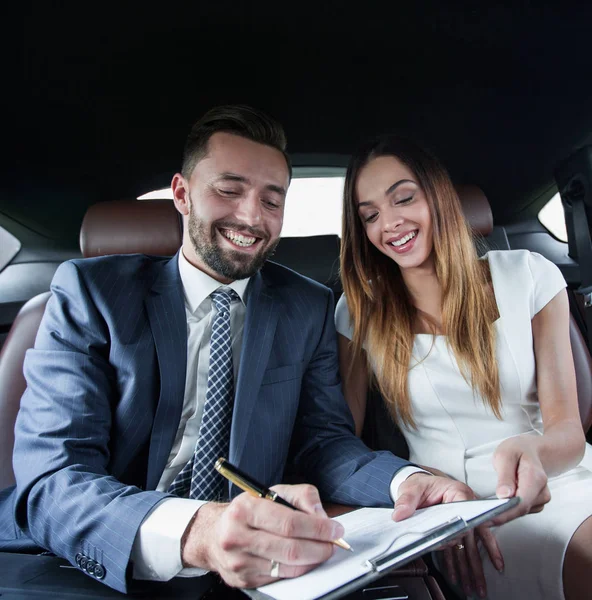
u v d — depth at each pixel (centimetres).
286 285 130
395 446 141
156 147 250
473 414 126
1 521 100
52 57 221
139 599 66
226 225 112
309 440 120
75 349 103
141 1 214
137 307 108
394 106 249
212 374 106
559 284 131
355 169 135
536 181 253
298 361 118
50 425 94
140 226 150
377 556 59
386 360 131
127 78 234
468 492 89
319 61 239
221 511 72
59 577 73
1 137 227
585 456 126
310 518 62
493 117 249
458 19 226
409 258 130
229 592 71
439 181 130
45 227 235
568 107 245
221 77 241
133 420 101
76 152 240
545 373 124
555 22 226
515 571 108
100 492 80
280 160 117
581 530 100
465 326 127
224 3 219
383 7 222
